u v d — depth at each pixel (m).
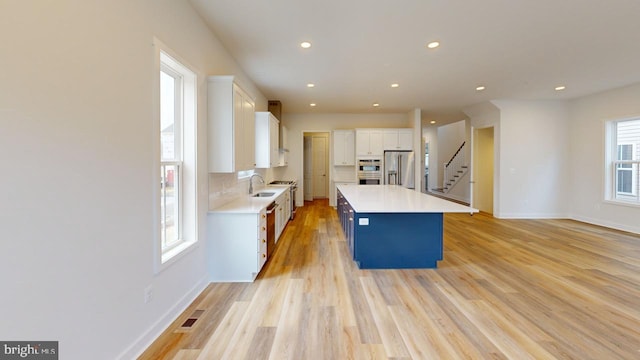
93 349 1.56
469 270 3.53
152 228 2.09
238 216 3.16
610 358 1.92
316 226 5.98
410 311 2.54
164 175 2.53
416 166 7.69
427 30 3.17
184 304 2.57
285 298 2.78
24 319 1.21
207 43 3.09
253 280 3.20
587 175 6.23
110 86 1.68
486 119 7.15
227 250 3.17
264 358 1.92
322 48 3.67
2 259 1.14
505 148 6.64
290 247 4.50
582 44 3.54
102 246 1.62
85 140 1.51
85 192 1.51
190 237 2.80
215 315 2.46
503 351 1.99
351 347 2.03
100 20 1.60
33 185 1.25
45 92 1.29
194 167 2.78
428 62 4.16
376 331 2.23
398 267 3.60
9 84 1.15
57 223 1.35
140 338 1.95
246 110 3.76
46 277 1.30
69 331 1.41
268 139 5.08
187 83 2.76
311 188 10.15
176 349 2.00
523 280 3.22
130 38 1.85
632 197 5.52
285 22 3.00
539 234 5.31
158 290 2.16
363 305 2.65
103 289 1.63
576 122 6.45
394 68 4.41
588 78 4.91
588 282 3.16
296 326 2.30
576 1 2.61
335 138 8.22
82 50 1.48
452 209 3.05
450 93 5.96
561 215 6.74
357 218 3.59
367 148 7.92
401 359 1.91
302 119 8.42
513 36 3.31
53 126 1.33
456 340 2.12
